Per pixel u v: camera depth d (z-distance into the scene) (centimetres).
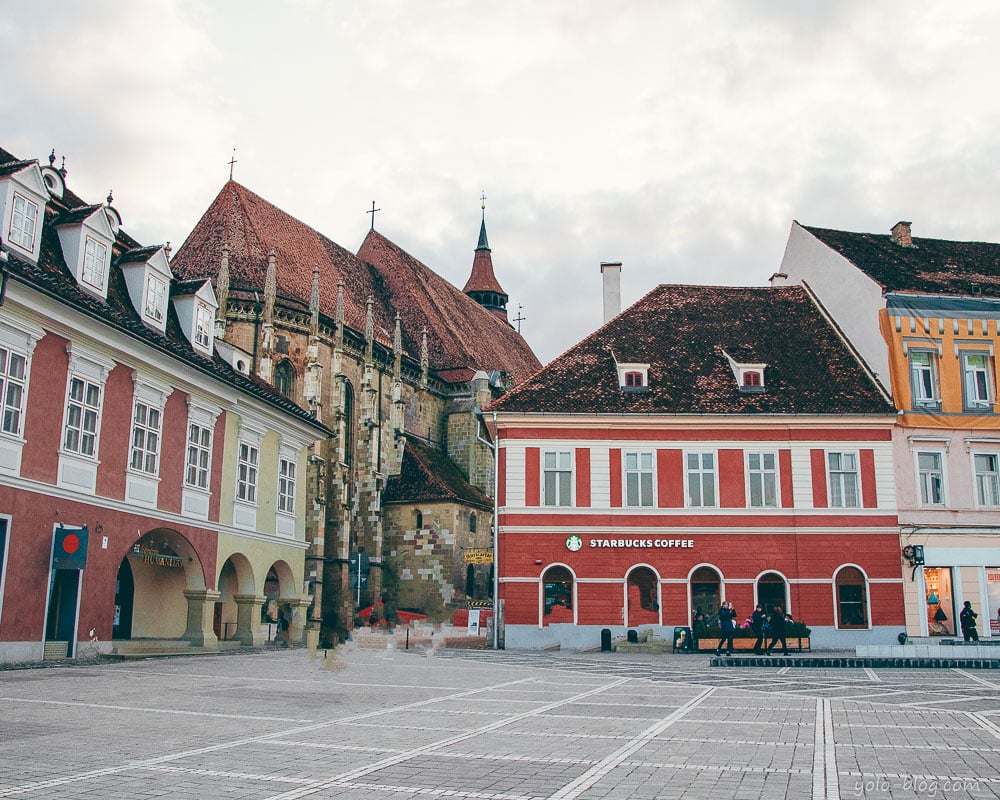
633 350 4822
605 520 4369
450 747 1255
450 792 964
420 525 6631
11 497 2583
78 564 2747
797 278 5475
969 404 4506
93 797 916
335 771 1071
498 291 12056
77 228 2980
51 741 1257
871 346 4672
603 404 4481
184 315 3694
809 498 4372
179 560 3522
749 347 4853
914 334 4525
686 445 4438
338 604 5947
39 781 989
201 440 3609
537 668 2970
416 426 7519
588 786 1002
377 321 7769
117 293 3259
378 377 6962
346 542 6050
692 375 4675
